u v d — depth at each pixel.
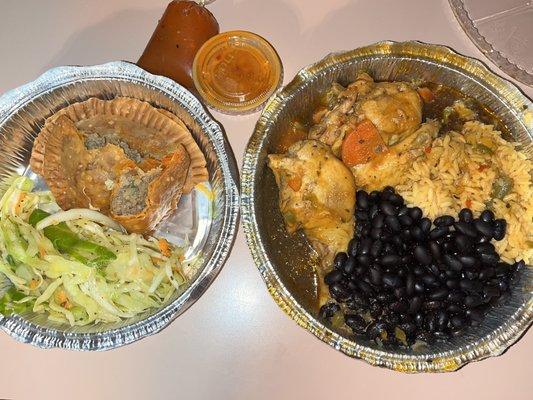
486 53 0.34
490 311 0.30
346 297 0.30
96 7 0.37
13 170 0.33
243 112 0.35
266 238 0.31
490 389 0.32
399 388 0.32
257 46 0.34
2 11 0.38
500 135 0.31
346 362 0.32
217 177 0.32
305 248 0.32
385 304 0.29
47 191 0.33
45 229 0.31
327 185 0.30
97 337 0.28
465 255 0.29
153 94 0.32
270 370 0.32
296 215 0.31
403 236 0.30
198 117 0.31
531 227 0.31
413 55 0.31
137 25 0.37
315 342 0.32
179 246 0.33
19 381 0.33
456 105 0.32
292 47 0.36
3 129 0.31
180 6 0.34
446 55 0.31
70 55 0.37
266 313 0.33
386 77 0.33
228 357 0.33
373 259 0.29
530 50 0.34
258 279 0.33
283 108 0.31
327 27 0.36
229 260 0.34
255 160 0.30
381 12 0.36
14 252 0.31
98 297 0.31
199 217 0.34
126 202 0.32
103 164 0.31
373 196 0.31
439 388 0.32
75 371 0.33
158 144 0.33
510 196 0.31
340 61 0.31
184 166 0.31
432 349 0.29
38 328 0.29
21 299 0.30
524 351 0.32
